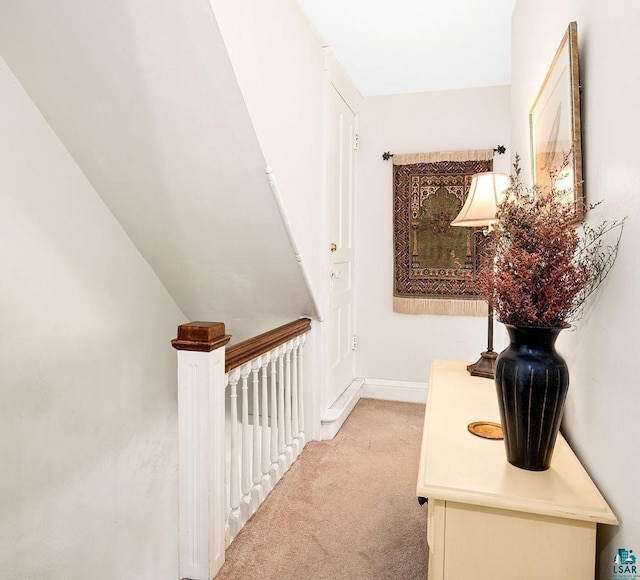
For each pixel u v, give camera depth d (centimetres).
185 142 183
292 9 211
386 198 364
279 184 201
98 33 153
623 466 96
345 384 353
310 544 183
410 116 356
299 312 276
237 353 185
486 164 338
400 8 240
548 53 167
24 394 188
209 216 215
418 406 354
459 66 309
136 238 238
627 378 94
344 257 339
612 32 103
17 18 154
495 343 347
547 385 110
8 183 178
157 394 265
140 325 250
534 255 109
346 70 317
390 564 171
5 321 179
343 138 329
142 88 166
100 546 227
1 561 180
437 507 109
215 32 146
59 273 201
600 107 111
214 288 262
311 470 247
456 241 346
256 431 209
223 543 172
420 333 362
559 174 139
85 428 218
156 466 267
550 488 106
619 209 99
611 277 104
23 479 188
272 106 191
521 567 104
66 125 190
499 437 134
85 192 213
